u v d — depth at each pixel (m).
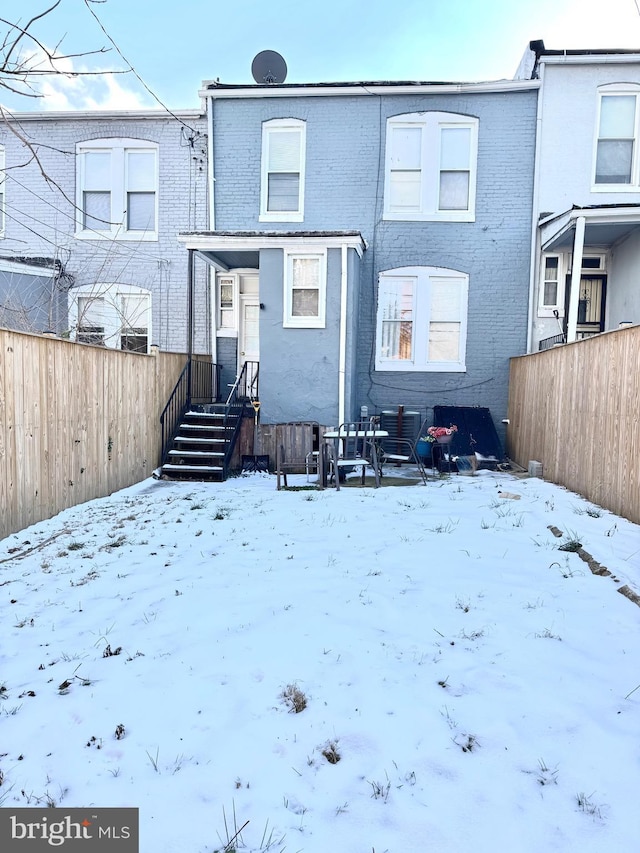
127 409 8.38
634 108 10.75
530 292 11.03
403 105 11.11
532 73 11.11
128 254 12.08
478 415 10.80
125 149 11.95
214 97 11.39
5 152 12.11
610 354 5.98
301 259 9.94
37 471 6.10
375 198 11.25
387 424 11.15
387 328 11.37
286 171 11.48
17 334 5.68
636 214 9.09
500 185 11.05
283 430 9.91
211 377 11.79
